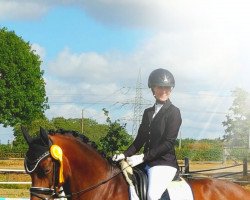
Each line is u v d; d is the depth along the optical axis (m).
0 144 47.03
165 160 5.78
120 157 5.90
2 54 49.22
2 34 50.03
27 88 50.41
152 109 6.00
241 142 24.33
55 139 5.59
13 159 39.78
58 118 49.09
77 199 5.63
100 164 5.75
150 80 5.94
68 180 5.60
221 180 6.18
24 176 22.47
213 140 33.03
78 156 5.63
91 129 40.56
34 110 50.81
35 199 5.22
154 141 5.82
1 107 49.03
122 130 14.53
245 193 6.05
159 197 5.61
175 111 5.81
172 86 5.90
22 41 51.00
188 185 5.87
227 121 24.33
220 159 28.19
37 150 5.27
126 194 5.65
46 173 5.25
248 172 15.16
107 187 5.68
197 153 33.88
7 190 19.06
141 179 5.67
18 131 47.69
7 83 49.41
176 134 5.75
